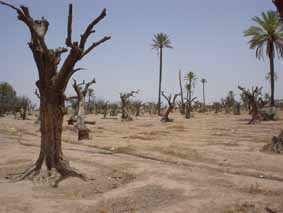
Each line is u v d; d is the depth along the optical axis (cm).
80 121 2333
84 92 2472
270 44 3875
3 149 1708
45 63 1053
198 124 3662
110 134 2695
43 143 1074
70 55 1002
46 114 1071
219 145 1797
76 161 1369
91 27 987
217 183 1017
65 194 902
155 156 1570
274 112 3884
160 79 6162
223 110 8419
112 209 789
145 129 3169
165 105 9169
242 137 2217
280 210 764
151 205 817
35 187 950
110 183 1024
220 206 795
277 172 1165
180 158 1520
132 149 1762
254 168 1249
